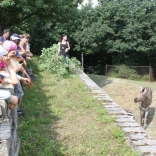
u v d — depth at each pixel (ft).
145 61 84.94
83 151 15.30
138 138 17.01
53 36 84.07
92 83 33.45
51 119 19.94
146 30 78.02
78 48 84.43
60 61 37.19
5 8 47.96
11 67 9.79
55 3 50.16
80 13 58.08
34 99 24.21
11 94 9.38
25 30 70.13
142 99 33.47
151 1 79.61
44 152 14.64
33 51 89.30
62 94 26.94
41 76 35.47
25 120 19.07
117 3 79.66
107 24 80.02
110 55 89.86
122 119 20.36
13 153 11.37
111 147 15.81
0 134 8.52
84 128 18.53
